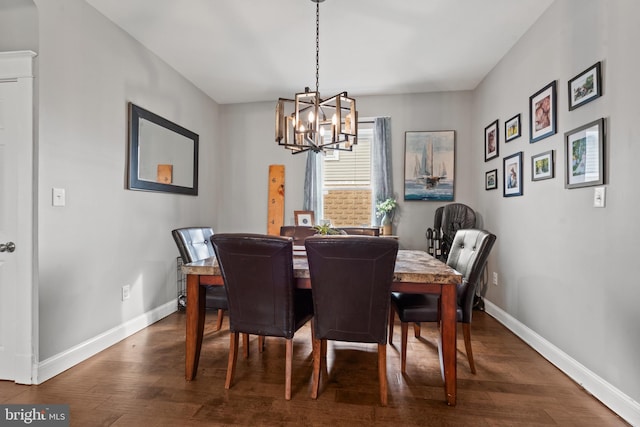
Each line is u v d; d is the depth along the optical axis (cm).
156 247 312
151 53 302
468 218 356
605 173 181
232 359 192
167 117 328
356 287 167
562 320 219
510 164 294
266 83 375
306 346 253
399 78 361
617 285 173
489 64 327
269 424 160
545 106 239
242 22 256
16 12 195
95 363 222
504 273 307
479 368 218
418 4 234
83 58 226
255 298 182
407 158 404
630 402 163
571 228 211
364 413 169
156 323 305
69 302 216
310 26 261
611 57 177
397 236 389
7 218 196
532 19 252
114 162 256
